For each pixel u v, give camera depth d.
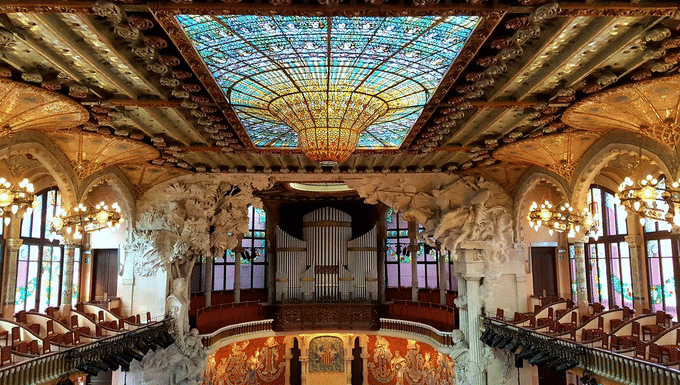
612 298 19.70
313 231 28.20
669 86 9.79
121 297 20.39
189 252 20.91
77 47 8.58
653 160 12.05
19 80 9.63
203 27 8.30
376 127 14.91
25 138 12.84
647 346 12.43
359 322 26.34
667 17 7.39
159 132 15.12
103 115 12.16
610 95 10.44
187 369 20.03
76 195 15.86
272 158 19.58
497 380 19.92
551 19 7.96
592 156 14.98
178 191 20.52
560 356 14.23
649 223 17.45
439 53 9.44
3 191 10.41
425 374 25.61
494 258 20.45
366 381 27.77
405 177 21.47
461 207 20.58
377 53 9.56
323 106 11.69
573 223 15.30
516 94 11.66
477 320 20.50
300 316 26.33
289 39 8.91
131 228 20.50
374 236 28.25
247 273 28.44
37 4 6.88
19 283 18.48
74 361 13.55
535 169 19.19
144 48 8.67
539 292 22.59
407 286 27.95
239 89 11.42
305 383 27.55
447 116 13.06
